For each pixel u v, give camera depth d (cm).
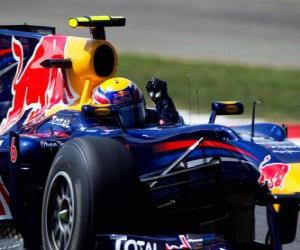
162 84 2717
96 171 2138
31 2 11719
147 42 9675
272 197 2247
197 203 2447
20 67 2861
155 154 2411
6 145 2636
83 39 2709
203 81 7475
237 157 2347
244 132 2625
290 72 8269
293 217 2555
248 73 8075
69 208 2202
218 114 2614
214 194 2444
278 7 12438
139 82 7262
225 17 11544
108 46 2697
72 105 2662
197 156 2391
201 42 9888
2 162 2614
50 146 2475
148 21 10969
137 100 2581
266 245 2400
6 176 2608
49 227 2289
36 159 2480
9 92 2891
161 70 7938
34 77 2805
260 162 2308
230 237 2397
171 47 9444
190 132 2341
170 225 2469
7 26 3080
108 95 2542
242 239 2381
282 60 9031
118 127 2519
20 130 2725
